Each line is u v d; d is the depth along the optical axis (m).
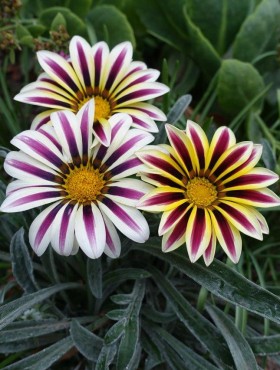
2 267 0.20
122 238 0.17
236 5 0.26
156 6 0.27
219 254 0.21
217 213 0.15
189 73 0.28
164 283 0.19
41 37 0.25
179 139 0.15
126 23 0.25
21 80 0.28
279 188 0.20
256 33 0.25
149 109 0.17
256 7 0.27
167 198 0.15
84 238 0.14
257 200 0.15
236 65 0.24
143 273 0.18
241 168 0.15
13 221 0.19
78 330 0.17
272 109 0.28
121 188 0.15
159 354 0.19
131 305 0.18
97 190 0.15
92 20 0.25
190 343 0.20
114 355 0.17
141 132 0.16
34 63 0.27
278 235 0.23
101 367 0.16
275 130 0.26
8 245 0.22
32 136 0.15
